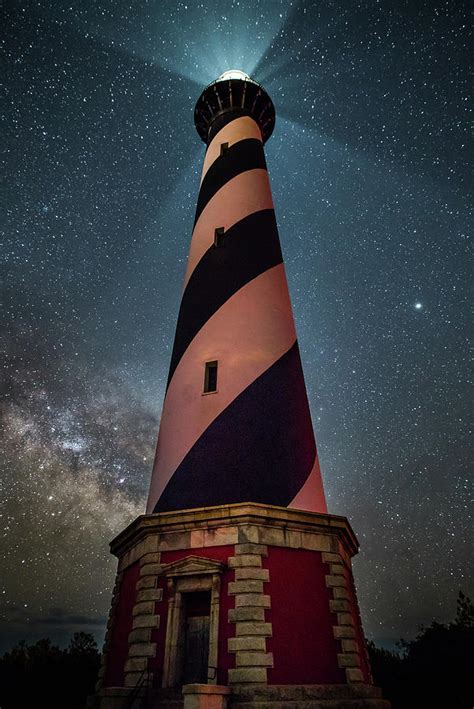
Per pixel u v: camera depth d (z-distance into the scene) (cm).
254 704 932
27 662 3073
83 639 3328
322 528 1210
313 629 1078
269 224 1819
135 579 1205
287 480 1276
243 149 2033
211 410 1366
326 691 1004
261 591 1068
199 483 1260
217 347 1480
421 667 3094
